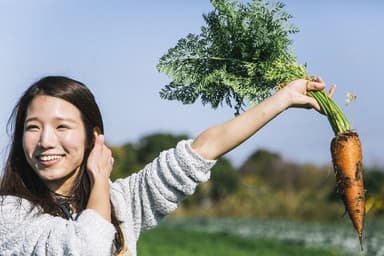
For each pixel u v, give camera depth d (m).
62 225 4.71
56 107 4.89
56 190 5.07
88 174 4.98
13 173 5.04
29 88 4.96
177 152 5.20
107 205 4.87
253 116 5.21
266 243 25.20
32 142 4.89
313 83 5.38
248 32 5.62
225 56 5.69
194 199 48.09
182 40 5.66
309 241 26.33
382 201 26.33
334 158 5.50
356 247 20.86
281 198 41.12
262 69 5.56
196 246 23.38
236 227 36.56
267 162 49.19
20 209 4.88
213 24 5.69
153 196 5.22
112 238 4.66
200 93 5.66
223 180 48.34
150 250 20.28
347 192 5.48
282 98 5.27
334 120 5.45
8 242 4.82
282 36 5.59
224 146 5.19
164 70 5.62
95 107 5.06
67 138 4.90
